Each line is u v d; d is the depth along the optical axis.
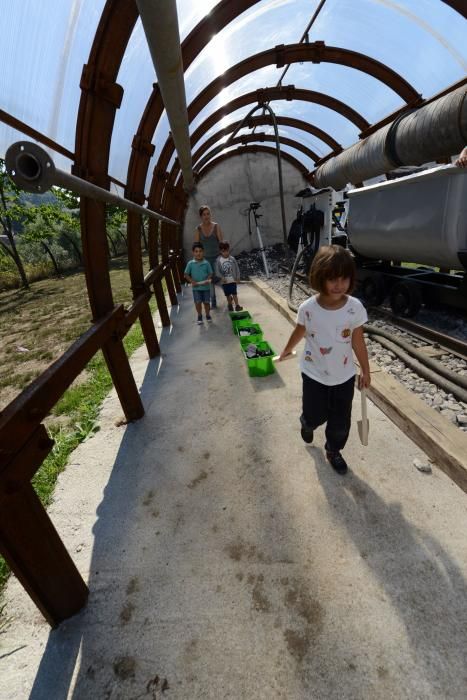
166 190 7.40
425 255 4.00
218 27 3.65
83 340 2.06
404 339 4.00
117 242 32.12
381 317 4.88
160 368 4.11
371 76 6.16
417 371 3.11
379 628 1.37
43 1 1.84
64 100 2.48
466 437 2.11
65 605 1.50
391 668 1.25
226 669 1.31
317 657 1.31
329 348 1.78
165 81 2.33
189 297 8.12
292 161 11.76
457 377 2.86
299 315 1.82
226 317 5.94
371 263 6.20
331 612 1.45
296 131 10.04
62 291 12.74
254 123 9.15
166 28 1.70
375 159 5.58
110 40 2.00
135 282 4.02
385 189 4.39
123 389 2.89
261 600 1.53
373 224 4.68
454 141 3.99
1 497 1.15
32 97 2.18
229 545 1.80
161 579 1.67
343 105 7.49
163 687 1.28
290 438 2.57
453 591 1.47
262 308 6.33
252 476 2.26
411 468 2.13
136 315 3.38
